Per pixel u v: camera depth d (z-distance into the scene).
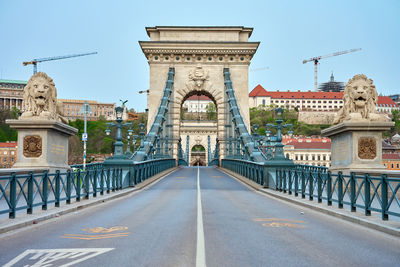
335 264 6.00
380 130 15.67
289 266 5.88
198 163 129.25
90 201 13.82
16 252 6.72
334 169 17.06
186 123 98.69
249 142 32.44
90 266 5.88
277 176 19.45
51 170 15.88
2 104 156.25
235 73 52.12
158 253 6.62
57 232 8.52
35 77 16.61
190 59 52.34
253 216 11.09
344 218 10.54
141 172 24.34
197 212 11.81
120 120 21.53
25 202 10.37
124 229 8.90
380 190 9.95
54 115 17.03
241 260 6.20
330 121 182.38
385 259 6.32
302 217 10.97
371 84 16.55
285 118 172.50
